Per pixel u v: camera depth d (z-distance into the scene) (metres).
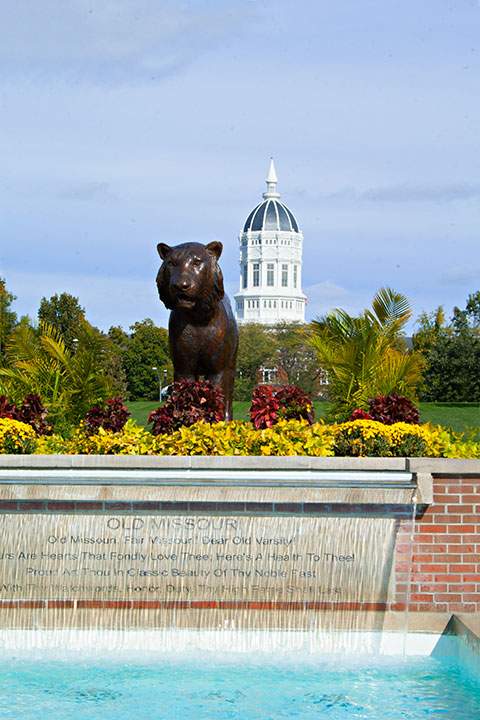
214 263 9.70
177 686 6.83
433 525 7.84
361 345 14.55
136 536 7.84
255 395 9.55
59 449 9.12
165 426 9.09
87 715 6.14
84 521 7.84
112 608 7.86
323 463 7.84
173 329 10.05
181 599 7.87
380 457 8.23
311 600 7.86
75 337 17.59
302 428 8.78
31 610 7.84
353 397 14.48
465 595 7.81
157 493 7.74
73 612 7.85
